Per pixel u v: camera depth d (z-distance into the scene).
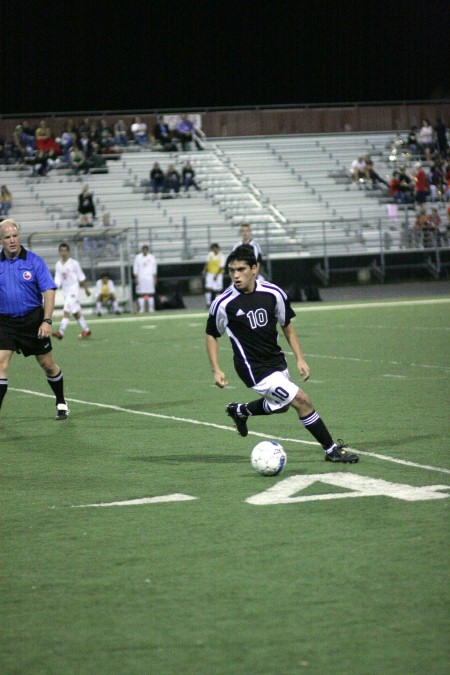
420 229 90.88
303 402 18.91
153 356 42.88
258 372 18.70
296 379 33.22
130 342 50.34
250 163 98.62
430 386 30.38
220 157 98.56
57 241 77.62
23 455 21.12
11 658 9.88
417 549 13.15
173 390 31.62
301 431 23.25
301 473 18.31
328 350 42.41
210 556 13.14
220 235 88.50
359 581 11.90
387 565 12.51
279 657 9.70
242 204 92.06
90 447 21.89
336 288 87.31
